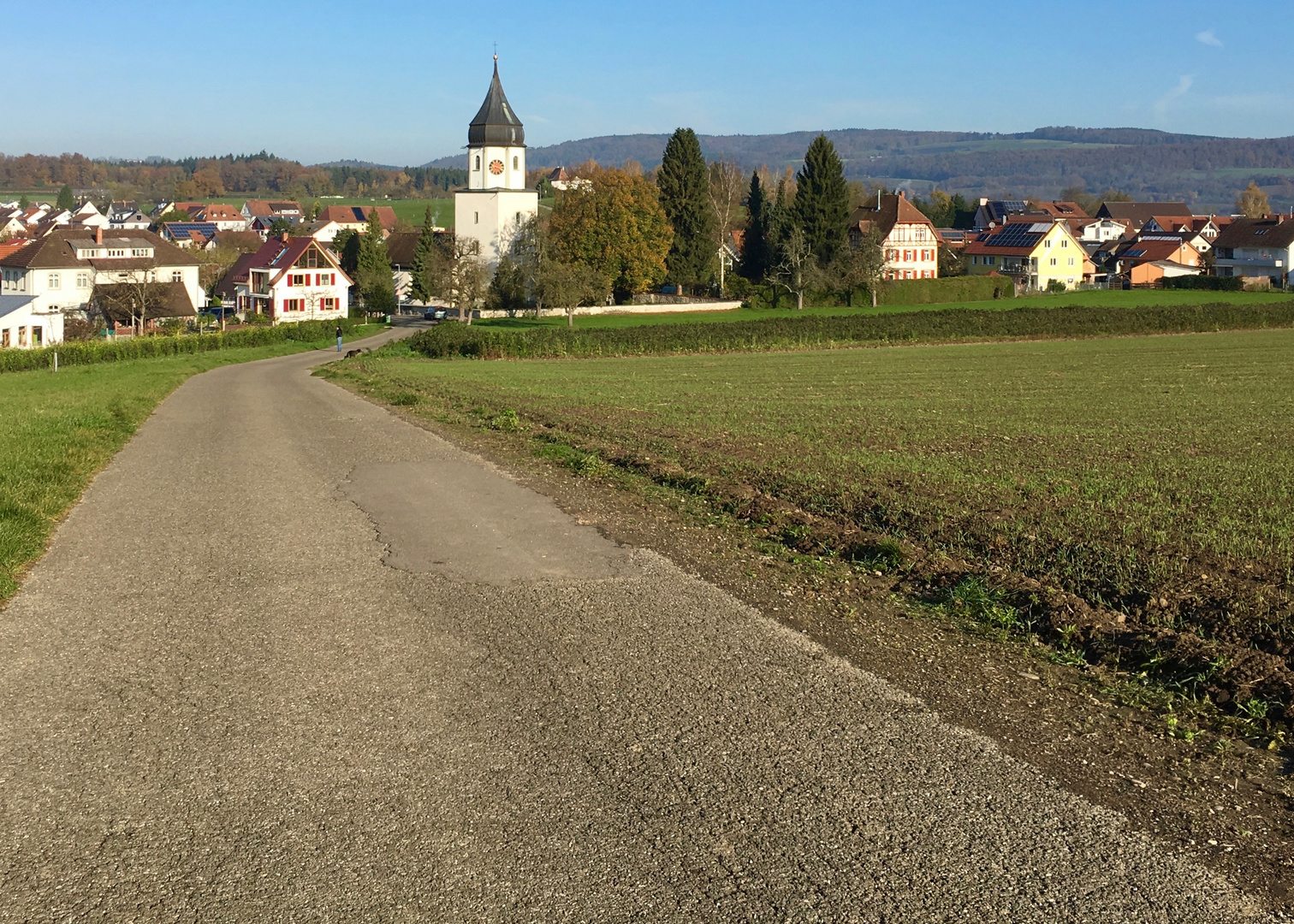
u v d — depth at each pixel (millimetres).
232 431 25219
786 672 8969
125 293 97562
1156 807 6734
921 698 8453
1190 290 116625
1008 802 6750
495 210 112375
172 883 5832
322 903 5645
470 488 17625
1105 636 9711
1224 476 18562
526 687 8617
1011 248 133375
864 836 6320
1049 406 32906
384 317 113750
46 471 17453
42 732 7723
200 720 7934
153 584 11586
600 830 6363
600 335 69188
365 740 7586
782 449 22047
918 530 13812
